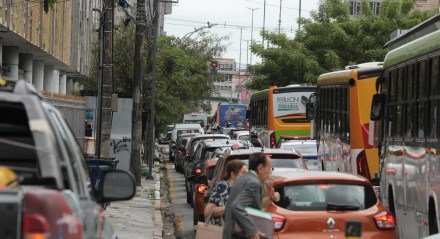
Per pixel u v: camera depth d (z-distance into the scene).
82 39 56.69
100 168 19.72
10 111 6.07
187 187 30.39
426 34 15.55
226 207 10.50
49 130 5.39
